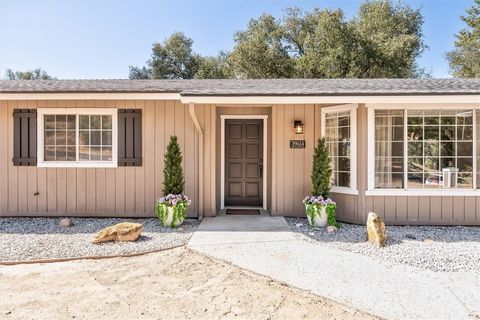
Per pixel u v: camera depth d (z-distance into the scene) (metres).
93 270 3.97
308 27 22.81
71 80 8.29
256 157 7.75
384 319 2.80
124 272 3.91
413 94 5.46
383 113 6.02
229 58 23.45
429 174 6.04
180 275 3.82
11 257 4.33
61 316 2.87
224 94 5.64
